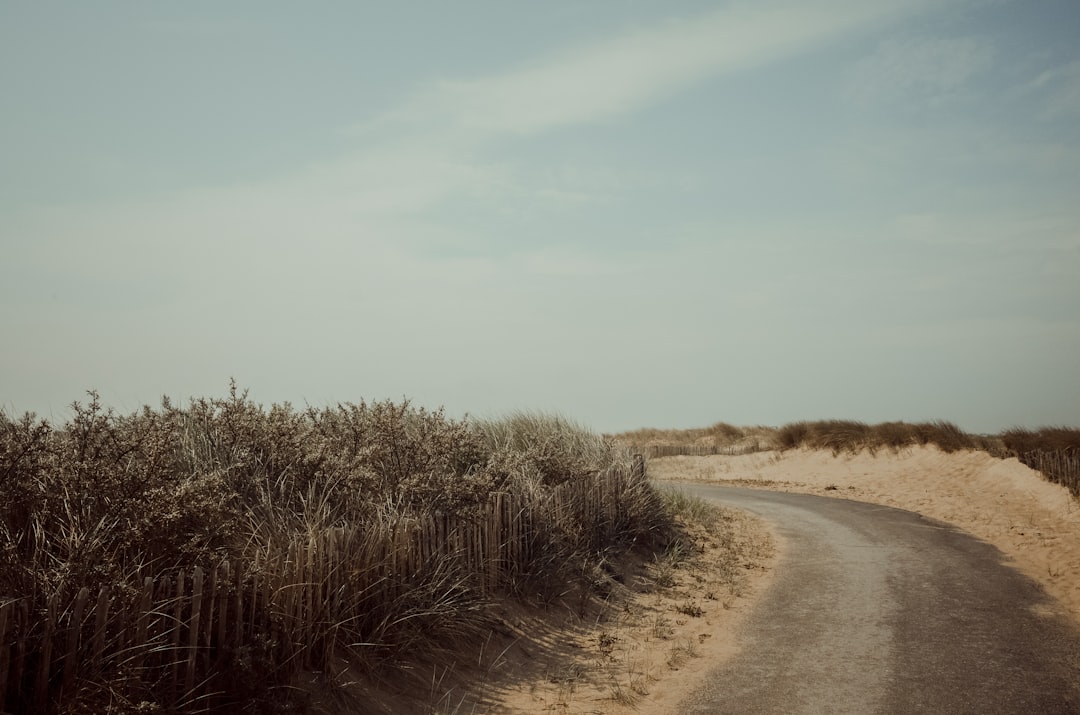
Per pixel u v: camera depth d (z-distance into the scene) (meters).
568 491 10.56
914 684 6.35
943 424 26.66
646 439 41.59
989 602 9.07
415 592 6.63
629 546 11.52
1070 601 9.09
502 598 7.98
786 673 6.74
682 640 7.88
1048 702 5.93
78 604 4.28
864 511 18.02
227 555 5.48
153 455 5.68
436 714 5.64
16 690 4.09
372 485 7.62
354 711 5.36
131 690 4.33
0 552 4.64
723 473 30.61
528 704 6.02
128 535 5.16
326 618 5.66
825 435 30.19
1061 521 15.05
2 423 5.70
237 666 4.86
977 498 19.33
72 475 5.49
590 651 7.44
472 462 10.10
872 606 8.98
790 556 12.44
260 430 7.59
